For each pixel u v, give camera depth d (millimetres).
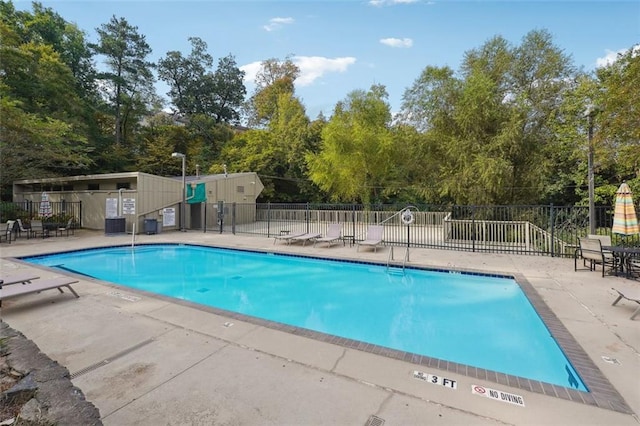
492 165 13914
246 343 3699
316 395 2652
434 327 5215
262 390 2725
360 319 5656
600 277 6762
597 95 13078
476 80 15203
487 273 7402
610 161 9766
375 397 2625
